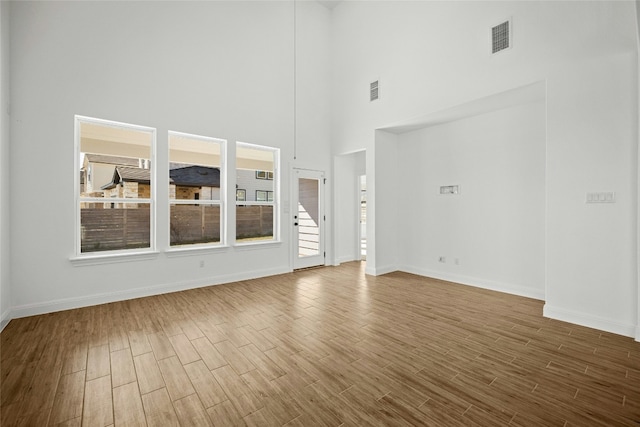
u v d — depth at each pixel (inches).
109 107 150.4
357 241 271.1
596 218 117.0
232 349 102.0
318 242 243.6
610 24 112.0
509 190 166.1
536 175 155.9
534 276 157.9
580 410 70.7
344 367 90.4
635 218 109.2
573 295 123.3
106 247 156.7
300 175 230.5
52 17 137.2
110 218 157.4
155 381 83.5
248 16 200.1
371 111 211.8
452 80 163.0
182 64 173.2
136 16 158.6
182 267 174.4
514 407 71.9
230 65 191.8
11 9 128.4
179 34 172.2
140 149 165.9
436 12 170.1
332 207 250.5
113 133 158.6
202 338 110.7
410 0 184.2
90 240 152.6
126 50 155.3
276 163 218.5
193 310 140.1
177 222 181.5
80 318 129.6
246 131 199.0
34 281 133.5
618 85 111.1
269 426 66.2
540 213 155.1
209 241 192.5
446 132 194.5
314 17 235.3
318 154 239.9
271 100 211.3
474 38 152.6
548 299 130.0
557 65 124.8
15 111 128.8
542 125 153.4
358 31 221.5
